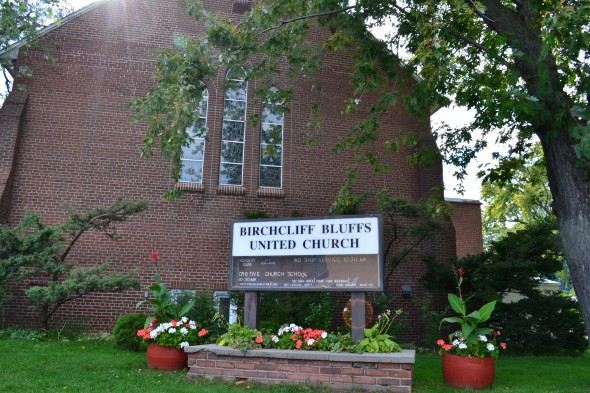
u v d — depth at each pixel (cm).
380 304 1420
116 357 977
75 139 1491
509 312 1458
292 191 1608
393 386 737
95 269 1205
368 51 1237
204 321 1187
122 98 1545
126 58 1576
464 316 823
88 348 1097
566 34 903
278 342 820
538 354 1409
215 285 1490
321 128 1667
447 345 823
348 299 1525
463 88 1089
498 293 1441
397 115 1733
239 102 1652
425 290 1592
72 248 1433
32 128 1472
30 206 1424
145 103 1021
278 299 1377
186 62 1023
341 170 1653
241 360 797
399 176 1692
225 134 1622
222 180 1589
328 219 867
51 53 1523
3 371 800
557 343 1402
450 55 1146
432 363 1126
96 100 1528
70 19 1566
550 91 937
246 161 1598
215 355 806
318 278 852
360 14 1166
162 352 875
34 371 809
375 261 831
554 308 1418
